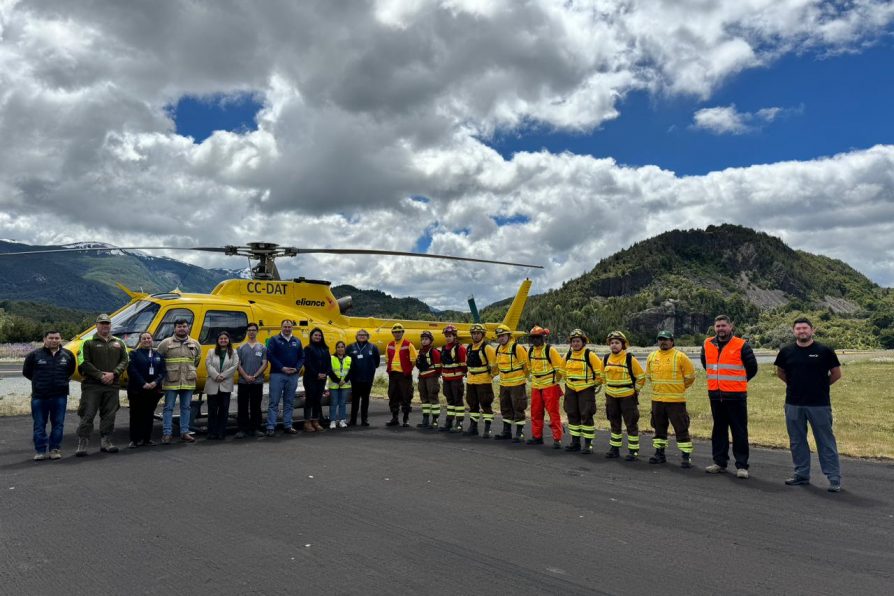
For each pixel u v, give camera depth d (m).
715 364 7.40
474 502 5.75
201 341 10.26
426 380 10.89
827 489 6.52
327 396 11.04
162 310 10.04
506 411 9.76
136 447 8.60
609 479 6.91
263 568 3.98
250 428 9.68
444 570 3.98
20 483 6.37
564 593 3.63
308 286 12.09
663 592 3.68
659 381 7.84
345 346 11.06
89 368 7.99
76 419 11.75
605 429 10.90
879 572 4.08
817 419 6.58
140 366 8.55
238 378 9.49
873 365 33.94
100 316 8.18
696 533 4.90
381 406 14.81
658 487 6.54
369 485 6.37
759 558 4.33
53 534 4.67
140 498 5.77
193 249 11.42
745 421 7.19
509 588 3.69
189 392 9.15
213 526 4.89
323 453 8.20
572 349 8.73
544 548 4.46
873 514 5.54
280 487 6.23
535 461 7.91
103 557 4.17
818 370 6.62
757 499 6.07
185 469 7.11
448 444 9.13
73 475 6.77
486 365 9.98
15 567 3.98
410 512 5.36
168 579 3.79
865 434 10.29
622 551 4.43
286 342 9.88
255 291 11.46
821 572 4.07
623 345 8.23
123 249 10.96
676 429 7.73
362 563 4.09
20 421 11.28
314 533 4.73
